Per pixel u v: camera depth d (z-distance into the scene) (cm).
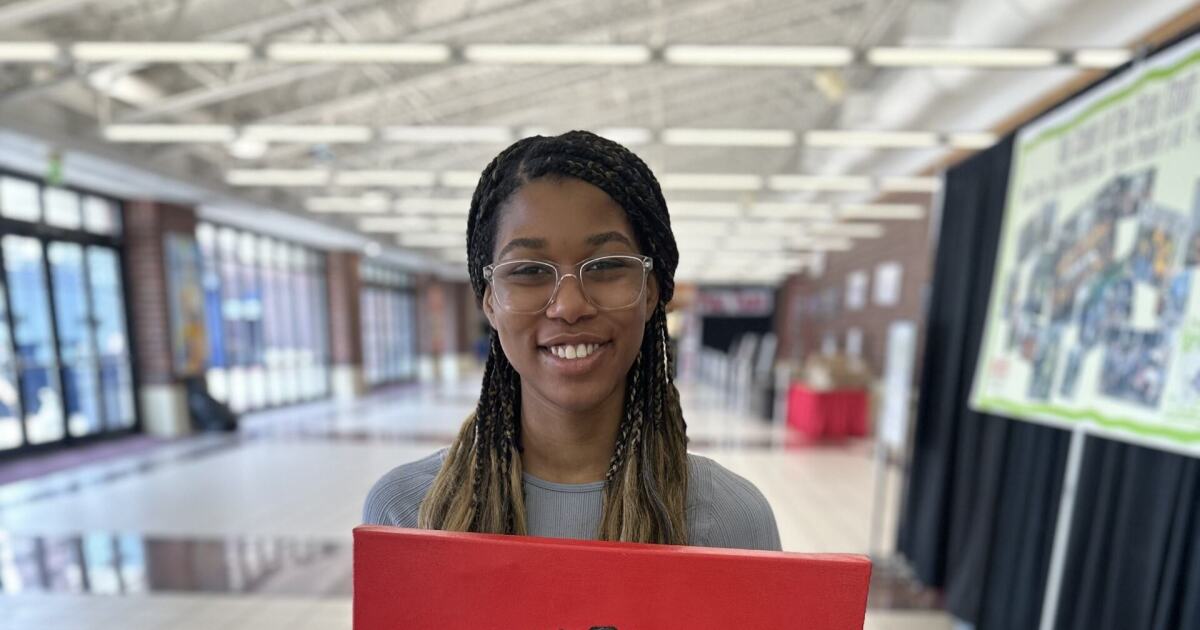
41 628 238
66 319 553
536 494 56
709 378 1205
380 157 594
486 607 48
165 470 486
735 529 55
